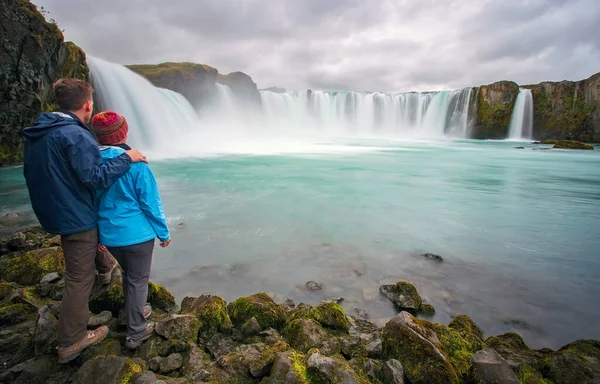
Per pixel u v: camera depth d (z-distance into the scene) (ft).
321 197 32.99
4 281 13.76
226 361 9.68
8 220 23.39
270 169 50.21
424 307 14.06
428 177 46.91
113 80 68.69
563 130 155.12
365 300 14.52
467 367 9.95
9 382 8.75
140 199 9.29
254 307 12.18
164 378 8.92
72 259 8.88
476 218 27.04
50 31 43.80
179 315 11.05
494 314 14.01
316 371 8.81
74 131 8.09
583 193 37.17
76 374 8.55
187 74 130.62
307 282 15.80
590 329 13.20
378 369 9.71
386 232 23.06
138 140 71.67
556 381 9.59
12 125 42.65
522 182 44.06
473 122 166.71
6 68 39.29
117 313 11.93
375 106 183.52
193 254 18.42
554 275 17.35
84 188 8.51
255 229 22.75
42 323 10.09
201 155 66.13
